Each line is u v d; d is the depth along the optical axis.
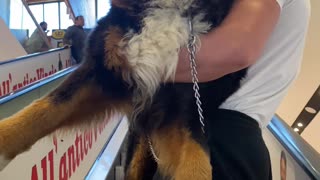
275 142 1.69
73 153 1.87
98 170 1.72
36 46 7.32
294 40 1.13
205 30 1.01
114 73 1.08
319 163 1.25
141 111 1.13
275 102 1.16
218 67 0.97
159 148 1.14
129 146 1.44
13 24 6.79
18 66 4.08
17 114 1.08
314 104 4.17
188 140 1.08
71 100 1.10
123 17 1.12
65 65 6.64
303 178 1.33
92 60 1.11
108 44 1.08
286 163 1.53
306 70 4.09
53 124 1.09
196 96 1.04
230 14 1.01
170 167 1.10
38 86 1.87
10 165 1.14
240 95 1.10
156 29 1.06
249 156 1.05
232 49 0.94
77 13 11.89
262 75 1.12
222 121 1.08
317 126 4.20
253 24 0.95
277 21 1.02
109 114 1.15
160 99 1.10
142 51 1.05
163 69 1.04
